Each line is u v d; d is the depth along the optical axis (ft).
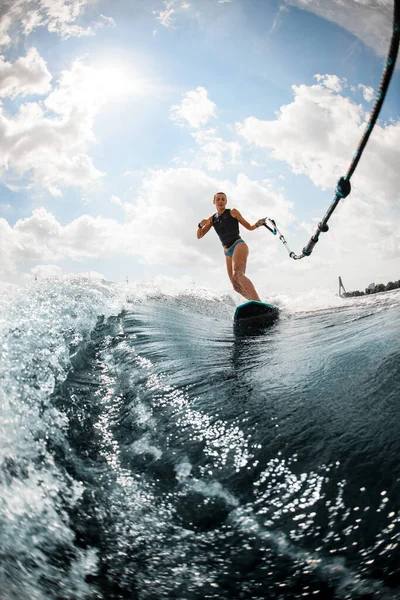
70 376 9.69
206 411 7.64
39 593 3.90
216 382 9.11
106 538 4.84
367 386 7.32
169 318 18.58
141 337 13.96
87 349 12.28
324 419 6.56
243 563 4.34
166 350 12.25
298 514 4.84
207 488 5.59
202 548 4.61
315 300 22.02
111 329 15.11
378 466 5.17
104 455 6.68
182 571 4.32
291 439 6.22
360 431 5.98
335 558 4.19
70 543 4.73
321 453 5.72
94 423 7.79
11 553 4.37
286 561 4.28
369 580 3.87
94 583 4.18
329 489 5.08
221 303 27.43
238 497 5.33
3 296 14.44
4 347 9.55
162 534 4.88
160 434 7.13
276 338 13.37
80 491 5.70
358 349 9.57
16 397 7.59
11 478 5.60
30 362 9.28
